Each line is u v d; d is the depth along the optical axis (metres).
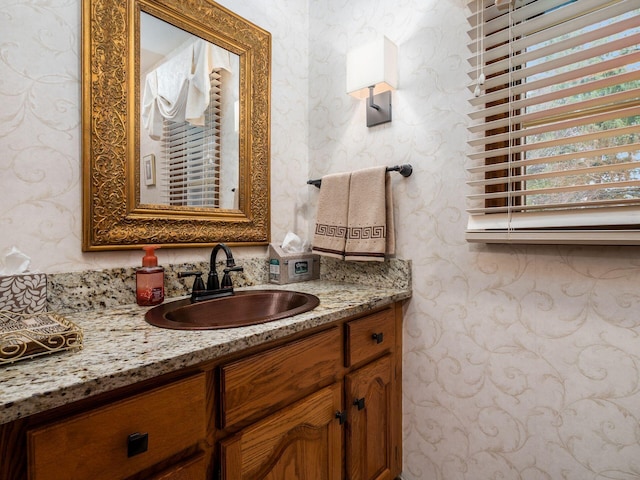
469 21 1.04
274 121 1.44
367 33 1.37
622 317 0.84
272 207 1.43
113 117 0.96
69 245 0.90
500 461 1.04
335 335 0.95
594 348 0.88
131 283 1.00
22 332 0.60
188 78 1.15
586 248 0.89
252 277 1.33
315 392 0.89
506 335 1.02
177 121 1.12
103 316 0.86
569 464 0.92
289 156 1.50
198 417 0.64
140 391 0.56
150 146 1.05
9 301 0.77
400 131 1.26
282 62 1.47
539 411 0.96
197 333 0.72
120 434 0.53
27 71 0.83
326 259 1.47
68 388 0.47
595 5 0.81
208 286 1.08
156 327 0.76
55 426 0.47
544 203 0.96
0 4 0.80
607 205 0.83
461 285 1.11
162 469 0.59
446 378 1.15
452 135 1.13
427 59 1.19
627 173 0.84
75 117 0.91
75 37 0.91
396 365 1.22
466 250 1.10
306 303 1.02
